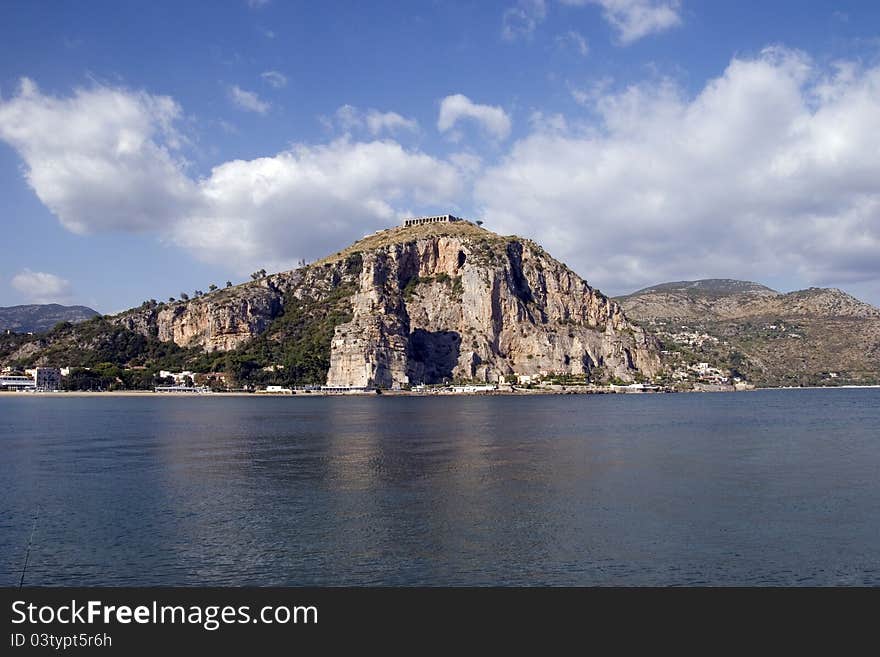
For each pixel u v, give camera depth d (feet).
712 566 162.30
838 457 323.98
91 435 442.09
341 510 212.02
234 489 245.24
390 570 160.66
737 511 208.85
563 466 295.48
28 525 196.95
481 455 332.19
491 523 196.13
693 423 535.19
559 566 162.40
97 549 175.32
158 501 225.97
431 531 188.44
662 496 230.48
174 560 167.73
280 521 199.31
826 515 203.92
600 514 205.67
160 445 381.19
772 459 317.22
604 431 464.24
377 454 337.31
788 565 162.81
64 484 255.91
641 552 171.42
